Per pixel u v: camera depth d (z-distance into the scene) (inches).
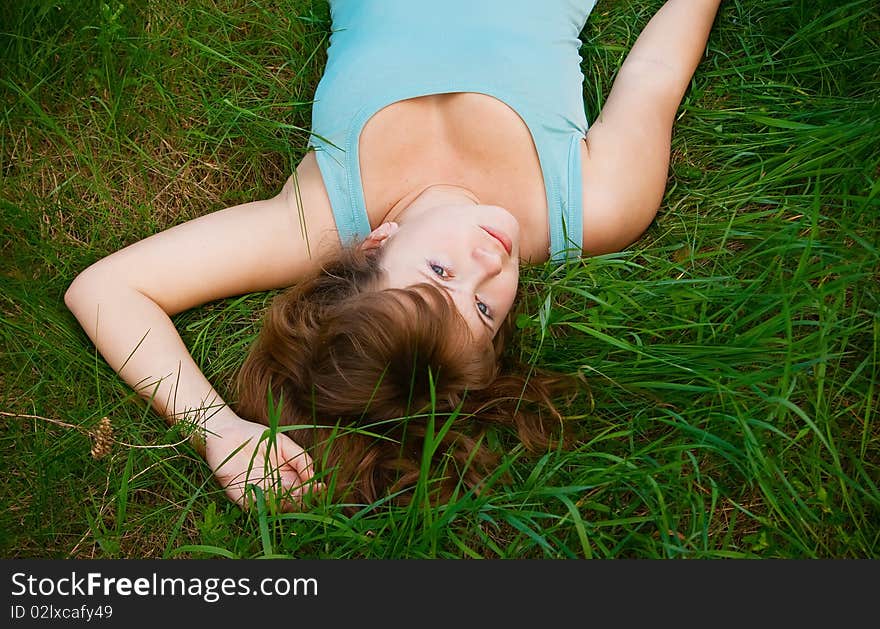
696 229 82.4
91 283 76.3
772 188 83.4
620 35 92.7
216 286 78.6
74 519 72.8
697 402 73.3
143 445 73.1
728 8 92.4
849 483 67.0
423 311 66.1
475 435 74.2
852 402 73.6
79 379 77.7
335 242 79.4
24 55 86.0
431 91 78.2
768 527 68.6
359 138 78.7
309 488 67.1
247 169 88.7
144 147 87.9
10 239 82.0
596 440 70.4
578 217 78.9
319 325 70.3
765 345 73.1
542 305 76.1
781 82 89.4
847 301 76.7
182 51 89.5
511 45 80.7
